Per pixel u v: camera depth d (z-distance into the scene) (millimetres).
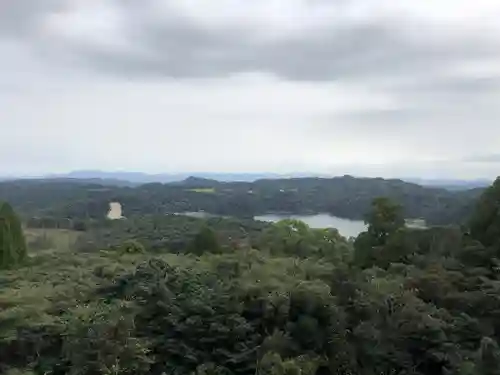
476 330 18141
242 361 18031
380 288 20172
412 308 18297
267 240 38469
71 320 18484
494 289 19438
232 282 21453
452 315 19062
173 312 19859
